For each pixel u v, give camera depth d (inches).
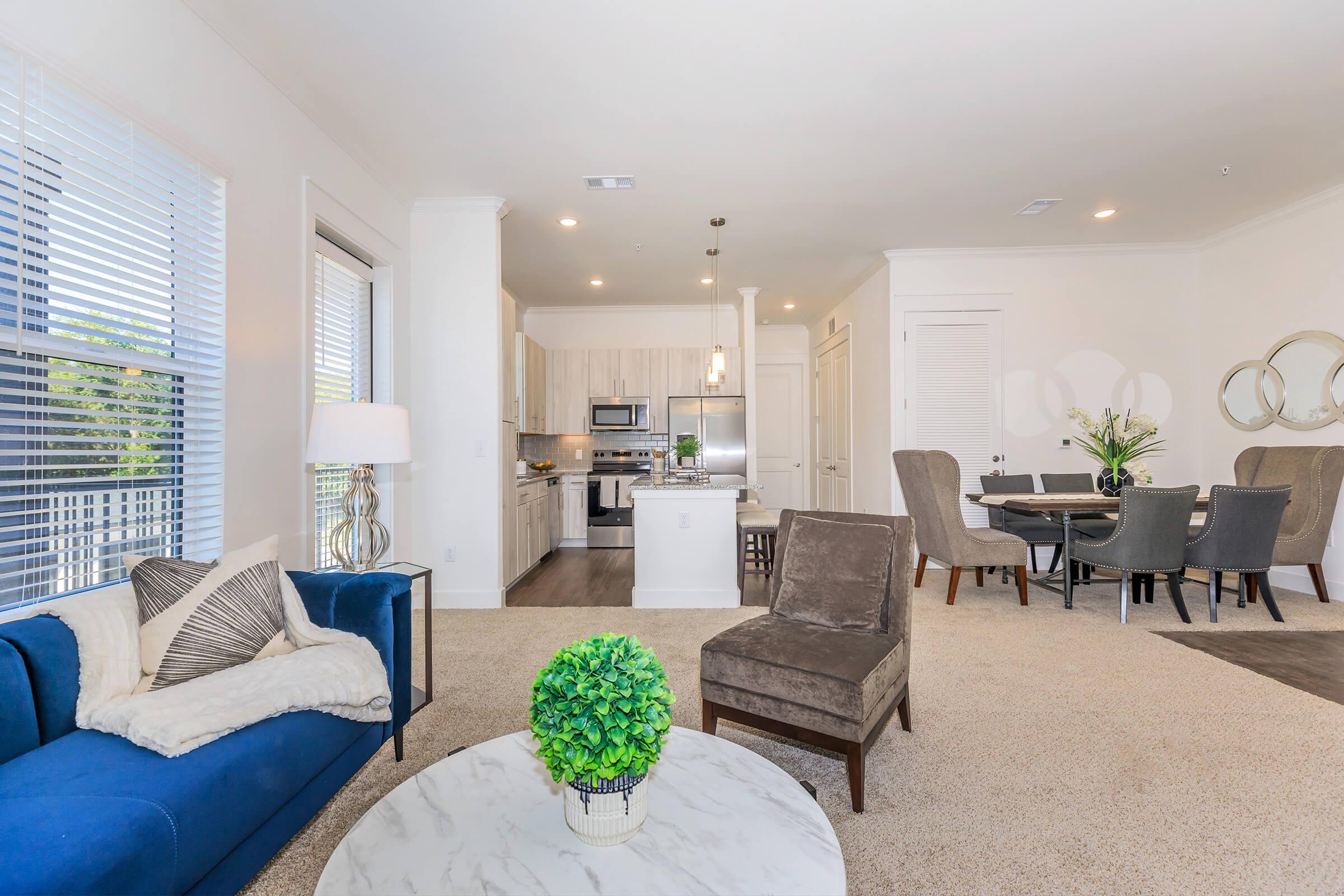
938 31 96.4
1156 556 136.6
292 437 108.4
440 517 159.0
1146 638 128.0
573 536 267.9
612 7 90.2
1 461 62.9
